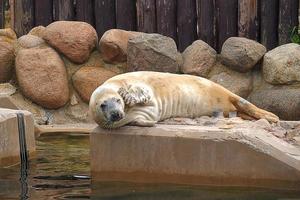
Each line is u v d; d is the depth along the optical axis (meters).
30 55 15.63
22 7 16.94
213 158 9.42
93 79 15.48
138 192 8.92
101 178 9.97
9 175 10.04
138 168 9.83
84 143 12.52
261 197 8.54
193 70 15.34
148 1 16.33
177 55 15.45
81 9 16.73
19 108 15.40
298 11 15.74
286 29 15.77
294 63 14.78
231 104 11.38
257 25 16.00
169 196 8.66
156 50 15.19
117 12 16.58
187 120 10.84
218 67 15.59
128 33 15.95
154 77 11.16
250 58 15.14
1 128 10.77
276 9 15.90
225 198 8.50
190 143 9.55
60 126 14.73
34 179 9.72
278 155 9.14
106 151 10.00
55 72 15.48
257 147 9.22
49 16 16.91
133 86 10.58
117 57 15.77
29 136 11.56
